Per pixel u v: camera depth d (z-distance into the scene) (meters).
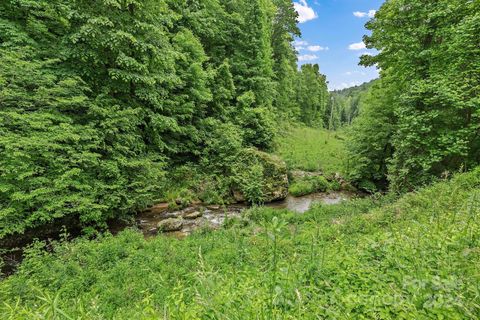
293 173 19.59
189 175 15.47
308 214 10.67
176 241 7.85
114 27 10.03
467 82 8.52
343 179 19.44
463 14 9.05
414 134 9.20
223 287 2.67
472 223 3.19
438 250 2.73
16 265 6.54
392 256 2.95
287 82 34.38
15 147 7.21
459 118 9.22
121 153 10.56
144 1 11.21
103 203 9.18
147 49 11.05
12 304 4.27
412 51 10.46
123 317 3.56
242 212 12.12
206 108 18.86
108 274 5.63
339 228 6.66
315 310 2.15
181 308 2.13
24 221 7.29
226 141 17.02
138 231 9.52
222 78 19.19
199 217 11.95
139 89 11.53
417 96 9.17
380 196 10.55
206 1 19.55
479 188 5.96
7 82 7.70
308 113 46.56
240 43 21.55
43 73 8.83
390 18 11.24
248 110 19.39
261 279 3.10
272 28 31.05
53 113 8.68
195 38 16.56
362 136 17.66
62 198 7.94
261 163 16.19
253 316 1.95
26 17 9.02
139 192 10.65
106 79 10.70
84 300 4.46
